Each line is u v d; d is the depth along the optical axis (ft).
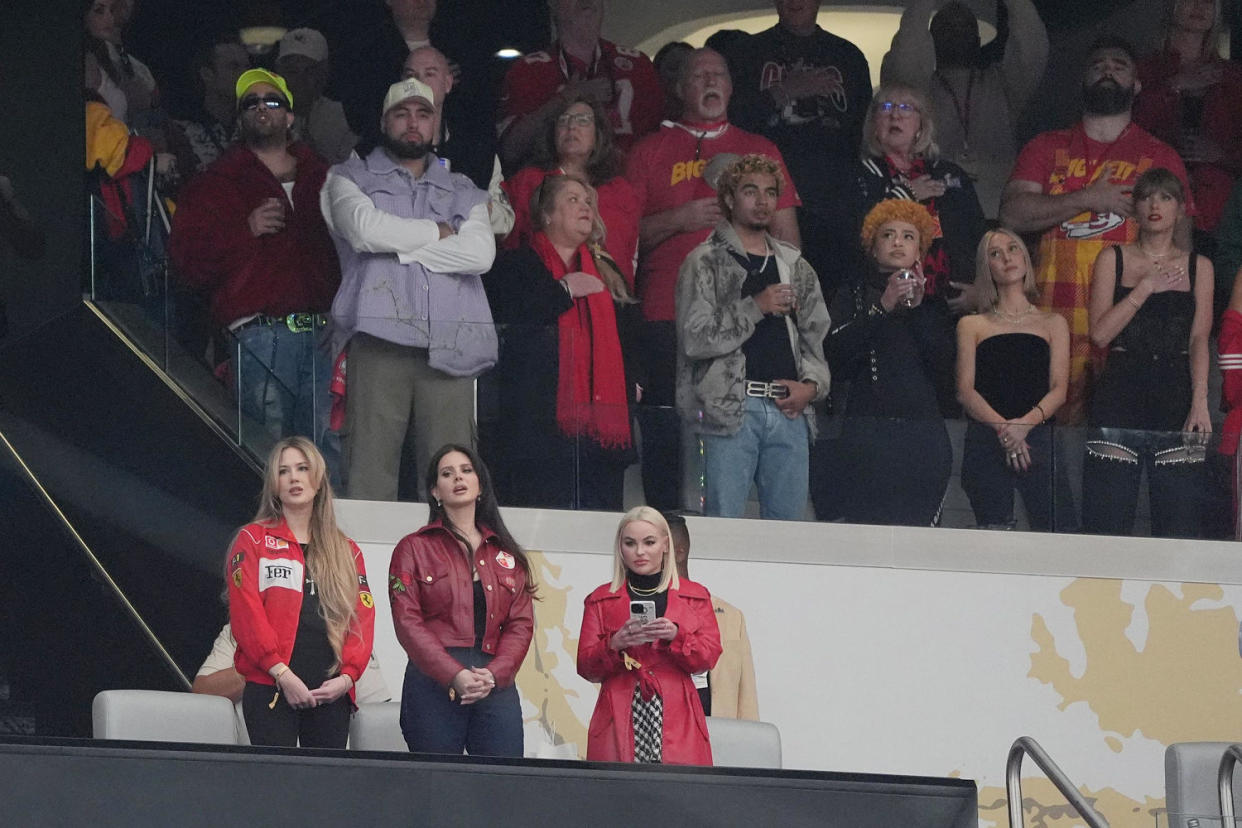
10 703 88.02
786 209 135.95
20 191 118.21
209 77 127.03
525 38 135.95
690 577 100.48
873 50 142.31
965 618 102.99
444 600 67.46
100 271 97.81
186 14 127.44
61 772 57.41
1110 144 142.92
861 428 104.12
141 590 91.40
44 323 96.12
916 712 101.35
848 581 102.17
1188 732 104.22
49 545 90.99
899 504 103.76
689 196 133.90
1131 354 133.49
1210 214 142.72
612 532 99.35
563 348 100.01
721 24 139.74
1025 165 141.69
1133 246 137.80
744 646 87.45
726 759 73.87
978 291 134.41
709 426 102.12
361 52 133.18
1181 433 107.34
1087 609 104.73
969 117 142.10
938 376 127.34
